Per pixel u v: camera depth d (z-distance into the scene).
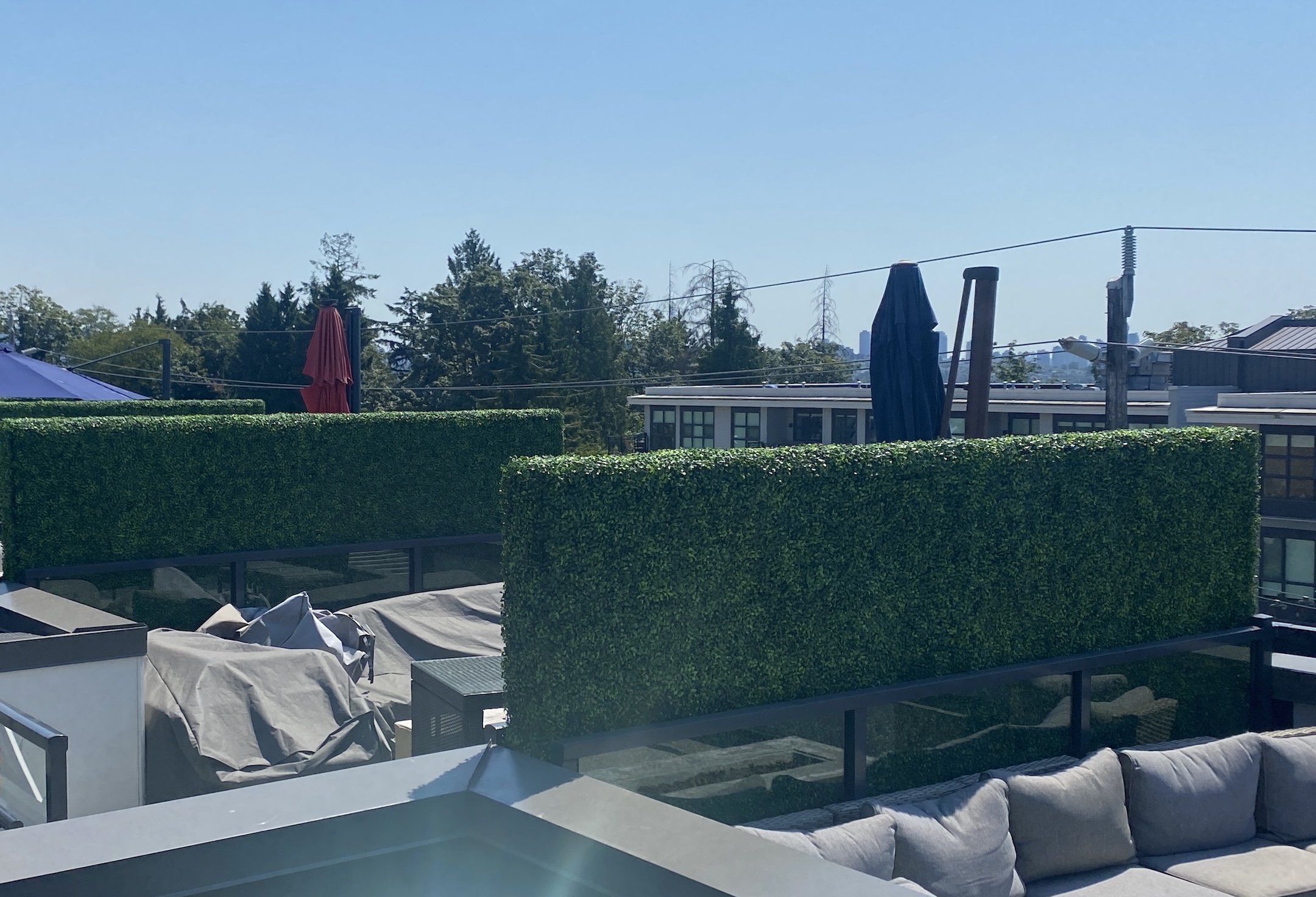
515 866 4.12
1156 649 8.35
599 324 63.56
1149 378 42.16
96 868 3.53
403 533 15.64
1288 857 6.87
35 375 21.23
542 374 60.50
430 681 7.79
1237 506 8.99
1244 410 32.06
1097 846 6.63
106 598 13.32
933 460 7.43
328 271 65.25
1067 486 8.02
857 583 7.12
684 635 6.43
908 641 7.35
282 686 9.83
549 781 4.50
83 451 13.12
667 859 3.66
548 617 5.93
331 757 9.50
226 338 69.12
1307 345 35.97
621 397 64.88
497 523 16.44
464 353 62.91
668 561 6.34
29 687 8.33
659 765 6.34
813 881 3.51
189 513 13.90
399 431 15.53
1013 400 37.78
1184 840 6.99
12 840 3.75
